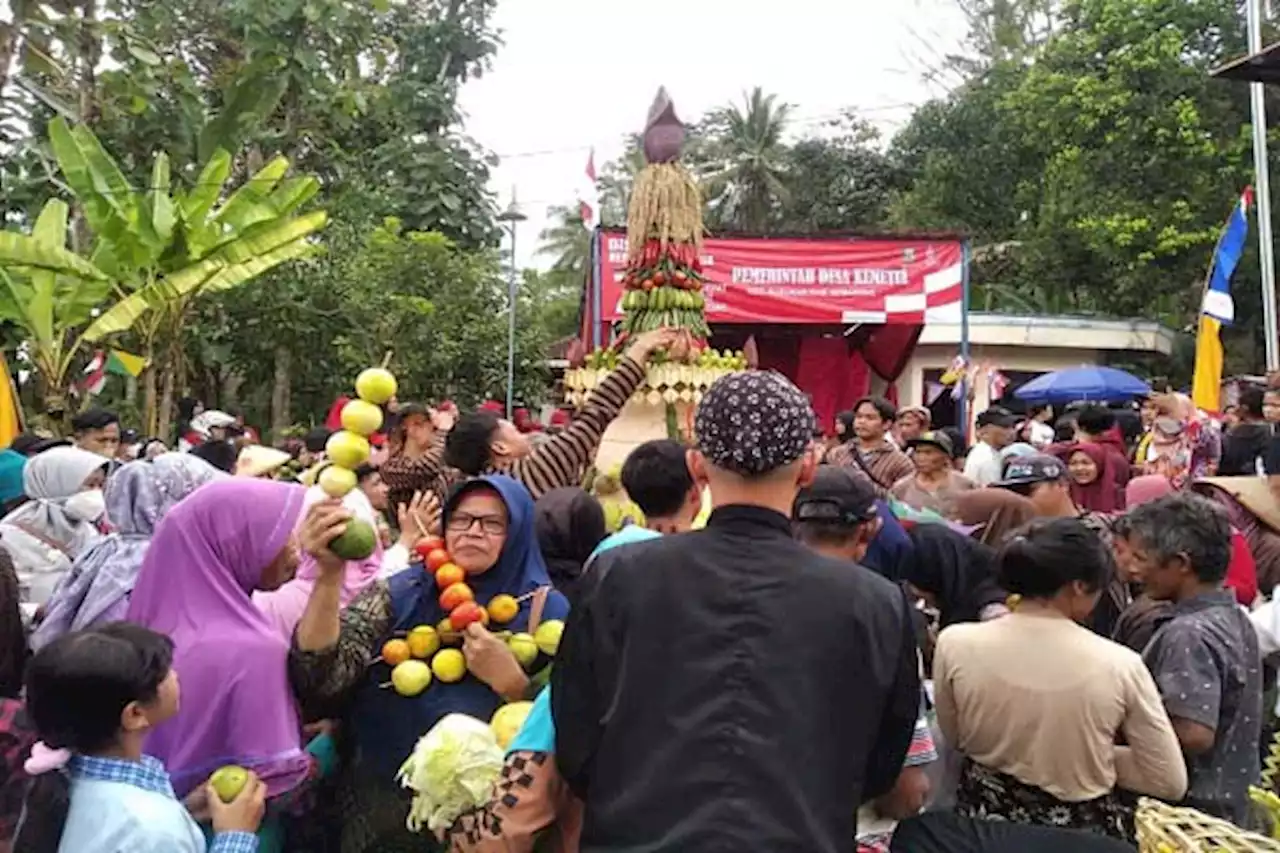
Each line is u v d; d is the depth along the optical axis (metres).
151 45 12.87
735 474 2.08
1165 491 5.02
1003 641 2.83
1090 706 2.70
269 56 14.98
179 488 3.16
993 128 27.05
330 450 2.58
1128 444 9.60
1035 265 24.23
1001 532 4.66
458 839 2.25
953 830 2.50
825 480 2.94
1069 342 20.70
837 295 12.88
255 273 11.41
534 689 2.81
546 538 3.49
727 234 12.80
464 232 20.94
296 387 17.00
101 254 11.20
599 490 4.73
